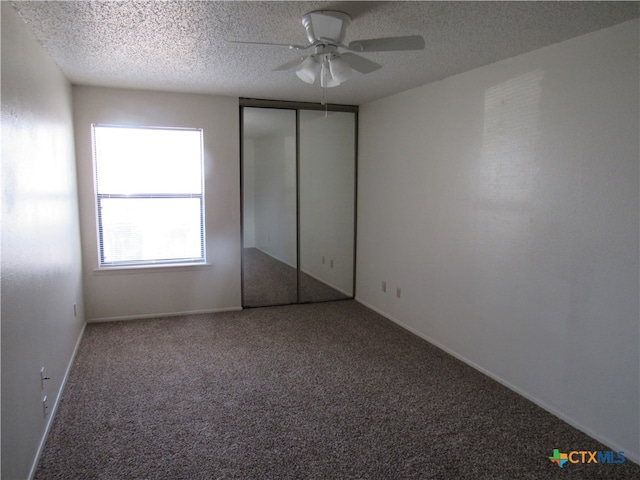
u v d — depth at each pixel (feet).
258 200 15.62
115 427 8.09
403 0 6.63
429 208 12.43
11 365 5.81
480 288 10.60
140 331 13.24
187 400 9.13
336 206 16.63
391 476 6.86
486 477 6.87
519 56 9.23
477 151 10.50
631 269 7.20
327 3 6.79
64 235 10.32
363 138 16.08
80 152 13.19
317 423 8.34
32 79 7.74
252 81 12.25
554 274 8.59
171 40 8.63
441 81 11.69
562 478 6.86
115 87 13.17
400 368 10.87
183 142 14.43
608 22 7.24
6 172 5.81
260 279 16.02
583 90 7.86
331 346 12.30
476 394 9.55
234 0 6.72
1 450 5.32
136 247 14.32
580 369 8.16
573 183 8.11
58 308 9.22
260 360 11.26
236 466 7.04
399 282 14.11
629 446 7.37
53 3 6.69
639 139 6.99
